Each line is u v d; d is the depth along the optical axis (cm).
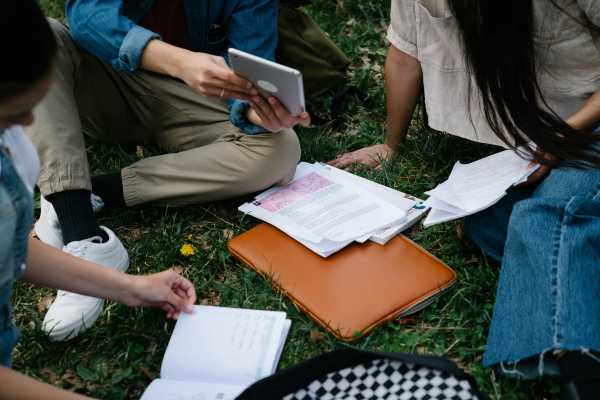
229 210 221
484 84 183
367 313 175
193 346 168
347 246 195
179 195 215
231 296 191
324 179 220
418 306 179
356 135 257
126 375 171
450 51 198
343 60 269
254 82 172
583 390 137
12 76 99
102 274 161
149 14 217
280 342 169
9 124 109
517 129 192
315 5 334
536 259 152
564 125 179
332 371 145
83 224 192
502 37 171
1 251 120
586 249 149
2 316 133
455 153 234
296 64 260
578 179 170
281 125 187
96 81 228
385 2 328
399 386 143
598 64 186
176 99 227
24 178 128
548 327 143
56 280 154
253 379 160
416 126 256
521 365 151
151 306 176
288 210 207
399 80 221
